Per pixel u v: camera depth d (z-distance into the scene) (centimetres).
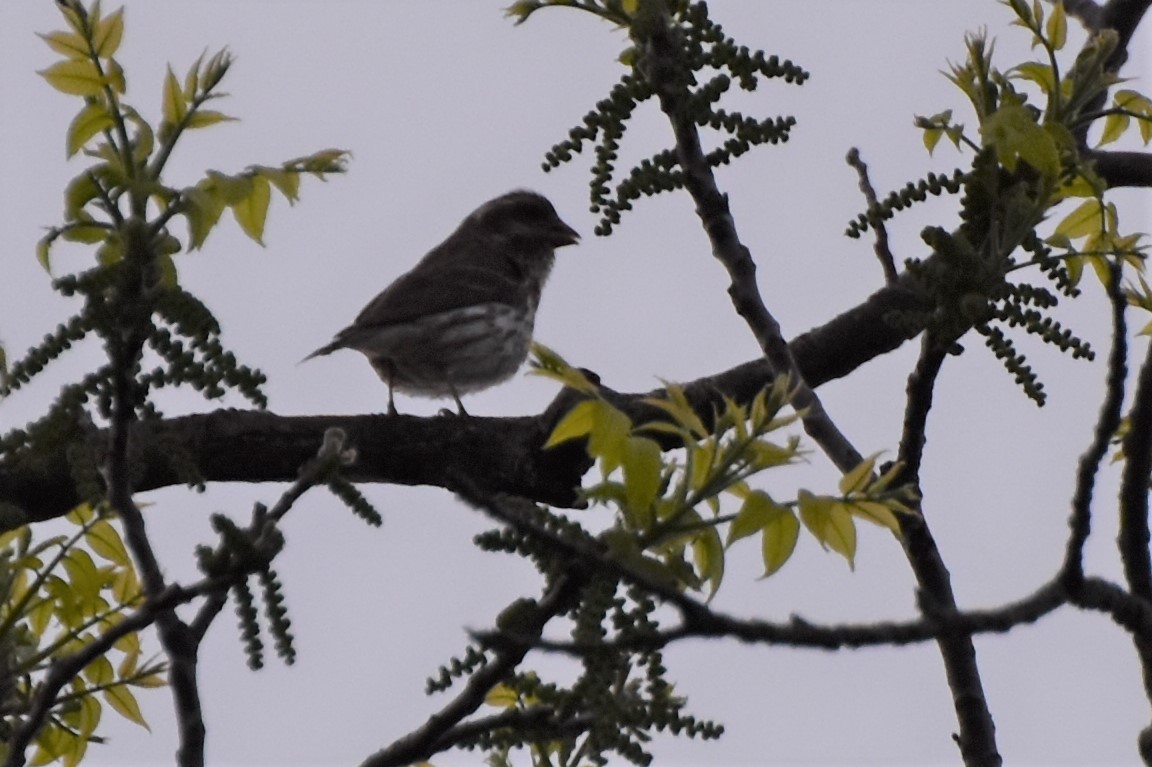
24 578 869
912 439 844
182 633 676
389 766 636
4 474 970
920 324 772
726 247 840
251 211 726
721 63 801
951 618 535
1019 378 795
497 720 638
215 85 688
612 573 519
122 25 687
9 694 833
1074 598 579
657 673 599
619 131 805
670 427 643
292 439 1054
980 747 841
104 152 670
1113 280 572
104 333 606
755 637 514
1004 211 819
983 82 877
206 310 613
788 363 839
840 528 638
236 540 598
